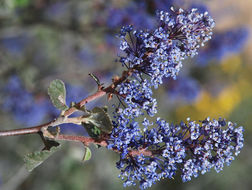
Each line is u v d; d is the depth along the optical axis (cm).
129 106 40
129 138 40
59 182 88
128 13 62
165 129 41
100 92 42
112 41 67
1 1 62
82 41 73
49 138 42
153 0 58
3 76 68
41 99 69
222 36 75
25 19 68
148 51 40
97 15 68
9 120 75
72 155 87
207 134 41
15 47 80
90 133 42
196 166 41
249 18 91
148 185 40
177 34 40
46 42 79
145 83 40
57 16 70
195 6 58
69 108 42
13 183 75
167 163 40
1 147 84
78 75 72
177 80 78
